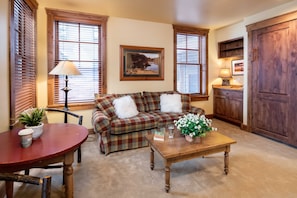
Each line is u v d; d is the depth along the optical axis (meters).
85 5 3.20
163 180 2.09
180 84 4.61
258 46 3.61
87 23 3.61
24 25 2.66
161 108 3.77
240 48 4.43
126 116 3.13
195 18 3.89
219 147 2.09
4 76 2.02
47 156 1.25
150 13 3.61
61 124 2.04
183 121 2.22
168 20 4.03
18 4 2.41
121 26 3.86
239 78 4.64
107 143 2.79
